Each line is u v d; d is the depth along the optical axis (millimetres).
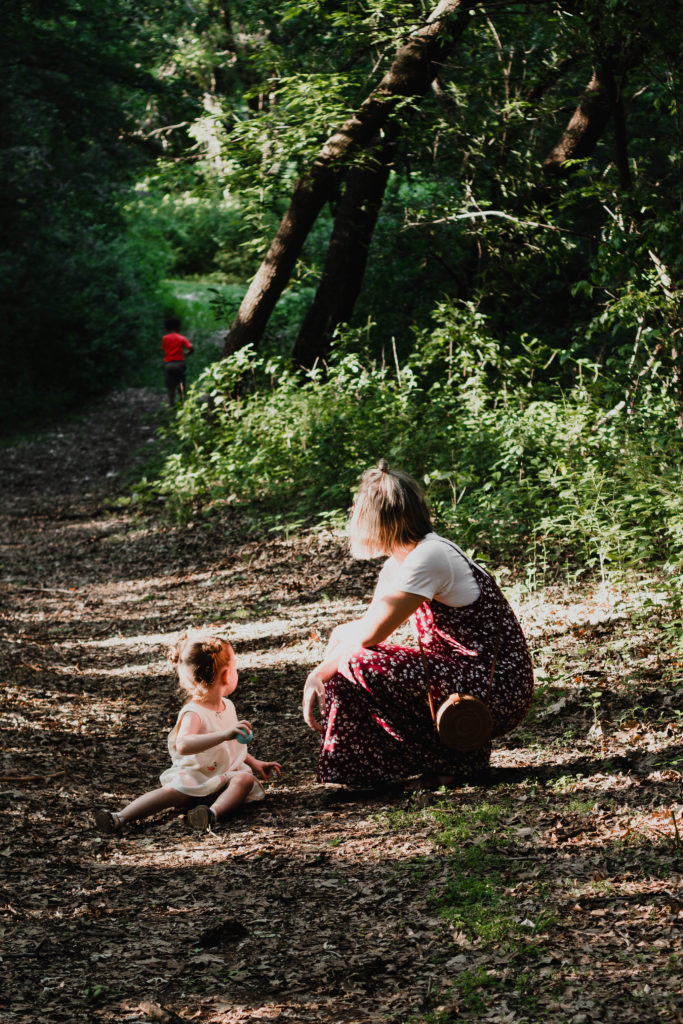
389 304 16547
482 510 7824
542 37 12727
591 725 4527
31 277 24828
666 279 8734
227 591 8727
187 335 31172
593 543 6910
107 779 4875
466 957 2768
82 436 21125
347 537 9328
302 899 3318
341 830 3904
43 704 6027
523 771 4176
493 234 14000
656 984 2473
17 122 22125
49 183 23641
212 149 14523
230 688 4500
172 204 38781
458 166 13992
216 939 3084
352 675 4117
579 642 5609
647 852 3234
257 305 14234
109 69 17609
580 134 13555
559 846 3402
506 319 14820
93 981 2848
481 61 13406
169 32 16922
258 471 11273
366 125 12805
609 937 2746
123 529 11992
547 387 10578
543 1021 2379
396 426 10414
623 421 8562
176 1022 2576
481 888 3143
